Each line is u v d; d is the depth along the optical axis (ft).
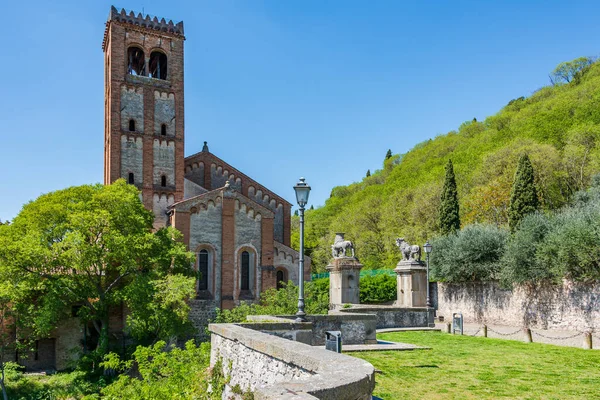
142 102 148.15
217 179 161.68
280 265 151.12
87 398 49.90
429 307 92.22
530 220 100.68
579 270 87.81
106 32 153.58
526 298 102.63
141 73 154.10
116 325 120.37
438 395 35.94
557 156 171.12
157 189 145.59
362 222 245.45
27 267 103.96
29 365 115.24
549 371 45.70
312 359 25.93
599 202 97.55
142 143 146.20
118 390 46.32
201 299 132.67
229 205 139.23
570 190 168.86
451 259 121.39
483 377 42.50
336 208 350.02
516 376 43.09
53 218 107.76
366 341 61.41
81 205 108.68
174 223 133.59
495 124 289.74
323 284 153.07
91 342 119.24
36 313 106.01
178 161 149.79
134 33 149.48
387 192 310.45
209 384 43.16
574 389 38.17
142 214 120.78
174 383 42.27
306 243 278.46
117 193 111.24
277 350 30.71
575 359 53.16
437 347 62.28
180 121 151.94
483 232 120.47
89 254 103.09
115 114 143.54
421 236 198.29
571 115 216.54
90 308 109.19
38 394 95.30
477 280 118.42
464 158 260.42
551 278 94.63
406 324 89.76
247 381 37.22
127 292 104.78
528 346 65.16
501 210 164.55
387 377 42.01
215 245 136.67
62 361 115.24
